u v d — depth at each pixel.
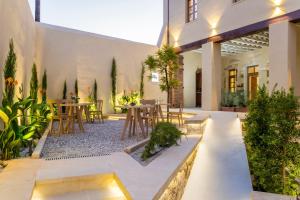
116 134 6.26
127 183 2.62
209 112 9.01
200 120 5.77
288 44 7.09
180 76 12.71
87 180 2.88
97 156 3.86
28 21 7.51
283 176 3.22
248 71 12.90
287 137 3.20
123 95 11.55
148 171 3.03
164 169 3.09
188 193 3.48
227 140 5.35
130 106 5.50
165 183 2.67
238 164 4.16
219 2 9.45
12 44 5.12
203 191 3.44
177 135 4.46
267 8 7.66
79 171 3.02
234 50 12.55
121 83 11.50
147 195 2.32
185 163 3.72
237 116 7.65
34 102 6.66
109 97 11.09
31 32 8.19
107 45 11.06
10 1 5.25
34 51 8.86
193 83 14.33
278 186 3.23
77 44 10.19
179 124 7.32
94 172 2.98
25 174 2.93
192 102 14.27
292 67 7.19
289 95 3.26
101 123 8.72
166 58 7.99
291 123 3.16
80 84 10.23
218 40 9.55
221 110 10.21
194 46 10.84
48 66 9.44
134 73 11.98
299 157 3.18
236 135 5.70
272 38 7.48
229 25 9.03
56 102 6.23
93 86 10.60
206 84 10.06
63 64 9.80
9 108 3.72
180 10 11.72
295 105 3.22
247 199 3.15
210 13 9.90
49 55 9.47
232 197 3.24
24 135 3.89
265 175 3.30
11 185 2.58
